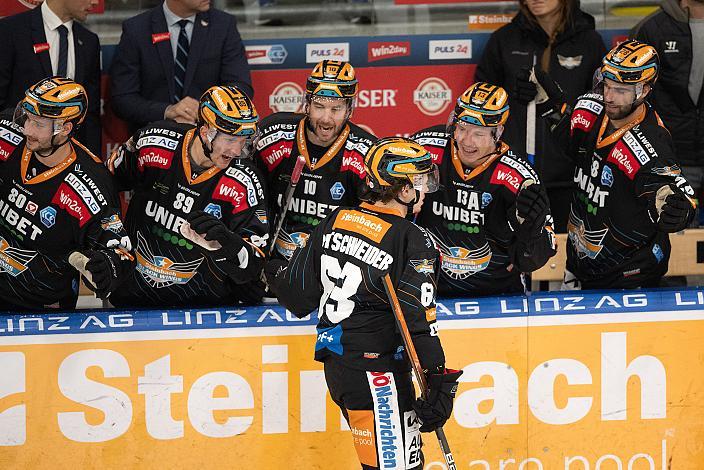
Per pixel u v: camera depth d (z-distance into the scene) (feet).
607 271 54.19
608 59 49.80
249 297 52.90
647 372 52.16
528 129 55.93
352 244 42.63
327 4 68.18
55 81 46.11
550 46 63.36
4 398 49.88
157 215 49.70
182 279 51.11
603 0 68.95
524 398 51.88
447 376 41.27
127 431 50.57
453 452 51.83
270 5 68.13
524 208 47.32
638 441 52.49
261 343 50.72
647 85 49.47
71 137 48.52
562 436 52.21
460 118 47.93
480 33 68.74
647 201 50.80
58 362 49.93
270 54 68.74
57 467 50.52
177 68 63.67
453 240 51.67
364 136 52.49
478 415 51.83
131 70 63.57
